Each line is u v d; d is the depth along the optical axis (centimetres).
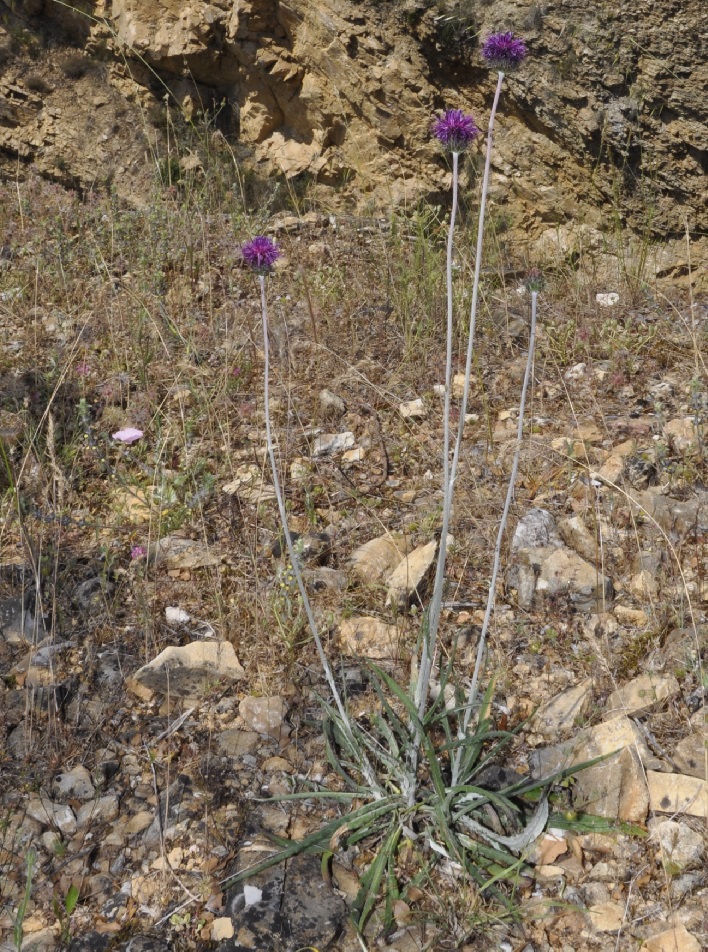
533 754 293
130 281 577
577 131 603
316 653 332
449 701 309
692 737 292
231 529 392
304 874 263
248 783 292
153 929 254
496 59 256
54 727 306
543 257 638
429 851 267
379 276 573
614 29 563
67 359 488
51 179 871
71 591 362
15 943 242
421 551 360
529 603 348
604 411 447
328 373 487
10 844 276
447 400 264
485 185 255
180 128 809
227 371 478
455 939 248
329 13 672
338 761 290
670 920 249
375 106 689
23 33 852
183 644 340
